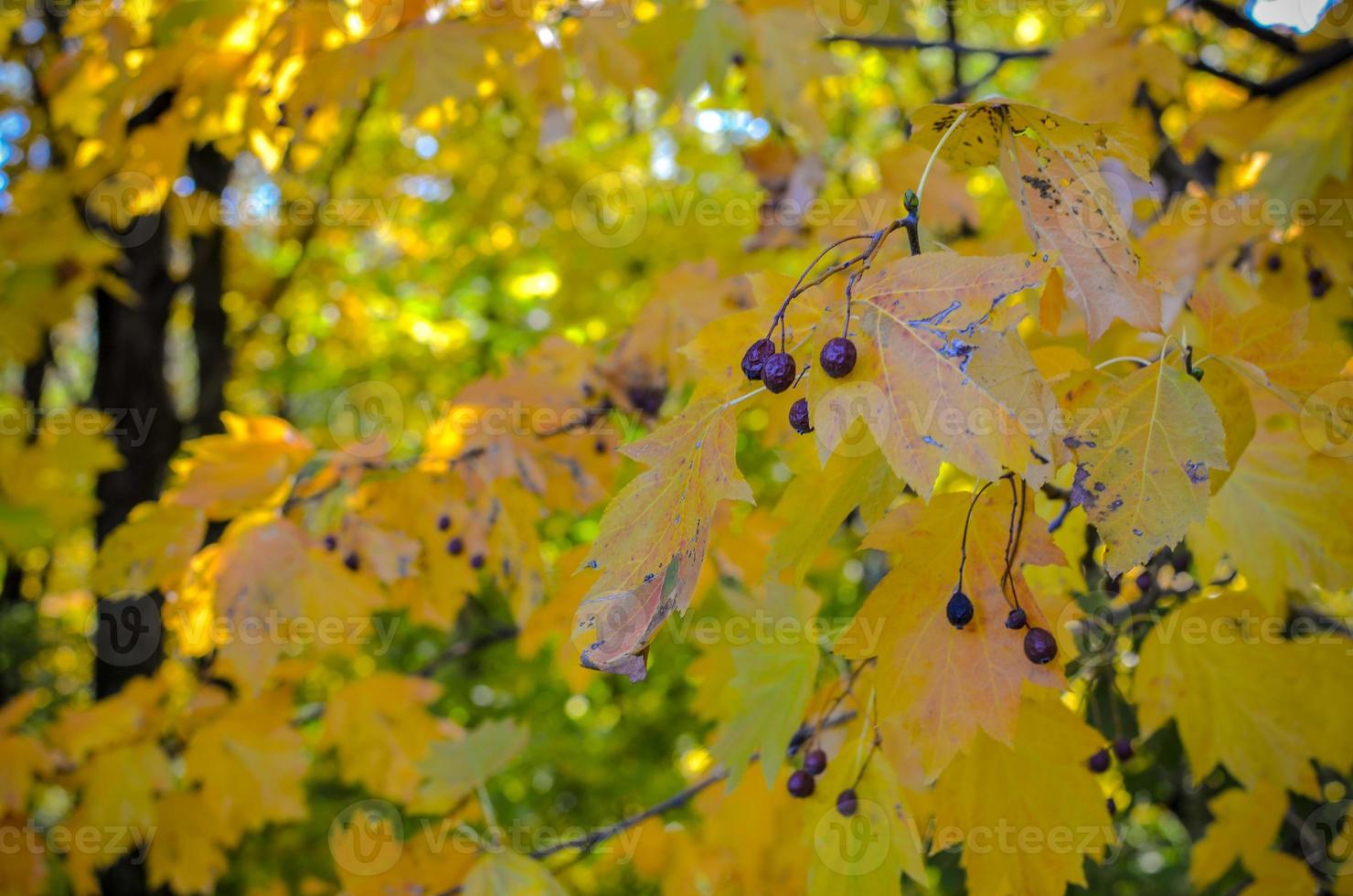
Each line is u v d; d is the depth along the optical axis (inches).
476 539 123.0
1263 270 122.6
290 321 369.7
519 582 123.6
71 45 196.4
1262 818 127.3
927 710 65.0
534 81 130.1
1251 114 127.3
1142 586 108.0
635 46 140.4
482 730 112.0
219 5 120.7
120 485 297.0
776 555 69.3
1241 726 97.8
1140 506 60.6
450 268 333.7
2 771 146.7
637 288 275.7
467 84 118.7
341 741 142.2
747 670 94.0
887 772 82.4
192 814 151.1
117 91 127.9
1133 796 173.6
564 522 257.8
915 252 61.1
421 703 145.4
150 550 120.4
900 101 337.1
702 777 124.3
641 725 382.9
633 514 59.5
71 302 212.4
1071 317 106.7
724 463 58.8
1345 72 118.0
